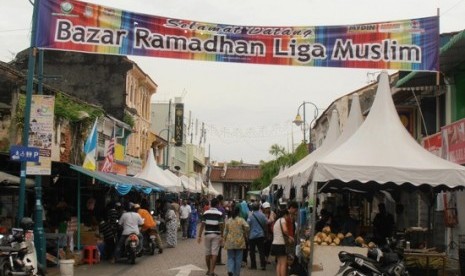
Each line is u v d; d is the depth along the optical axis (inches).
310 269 451.2
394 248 438.6
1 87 738.8
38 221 539.8
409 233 590.9
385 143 462.9
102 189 960.3
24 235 471.8
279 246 502.9
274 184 772.6
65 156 911.7
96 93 1432.1
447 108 689.0
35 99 526.3
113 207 833.5
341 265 445.4
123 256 740.0
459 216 636.7
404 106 831.1
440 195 706.2
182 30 514.3
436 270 470.9
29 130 523.8
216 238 572.1
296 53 513.0
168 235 960.3
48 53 1444.4
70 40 510.0
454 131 575.5
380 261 413.1
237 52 514.3
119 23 511.5
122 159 1323.8
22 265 451.5
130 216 709.3
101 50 509.7
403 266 410.6
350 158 442.6
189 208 1206.9
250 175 3422.7
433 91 740.7
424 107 775.7
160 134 2149.4
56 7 511.2
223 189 3444.9
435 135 665.0
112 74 1438.2
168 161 1934.1
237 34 515.8
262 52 514.3
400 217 775.1
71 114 902.4
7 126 732.0
